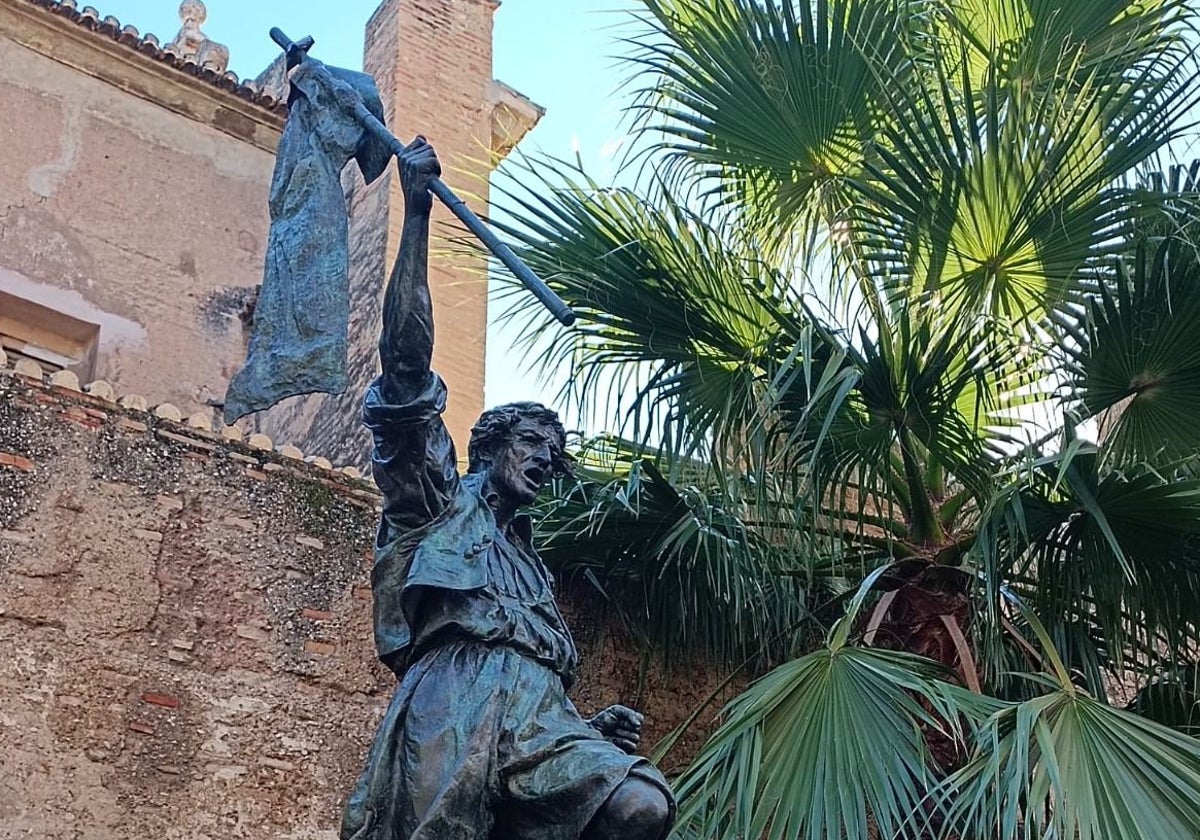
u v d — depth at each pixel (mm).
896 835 6582
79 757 7121
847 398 7984
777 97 8602
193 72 13609
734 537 8414
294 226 4402
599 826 3732
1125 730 6738
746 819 6523
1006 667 7879
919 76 8172
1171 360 7691
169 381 12797
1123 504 7539
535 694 3986
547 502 8633
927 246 8094
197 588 7742
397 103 14883
